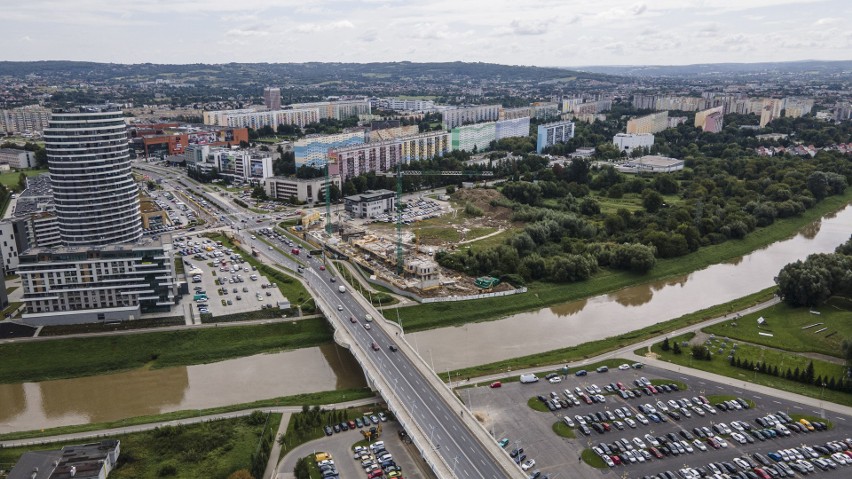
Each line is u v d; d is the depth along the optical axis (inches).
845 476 7687.0
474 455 7780.5
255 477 7608.3
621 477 7672.2
